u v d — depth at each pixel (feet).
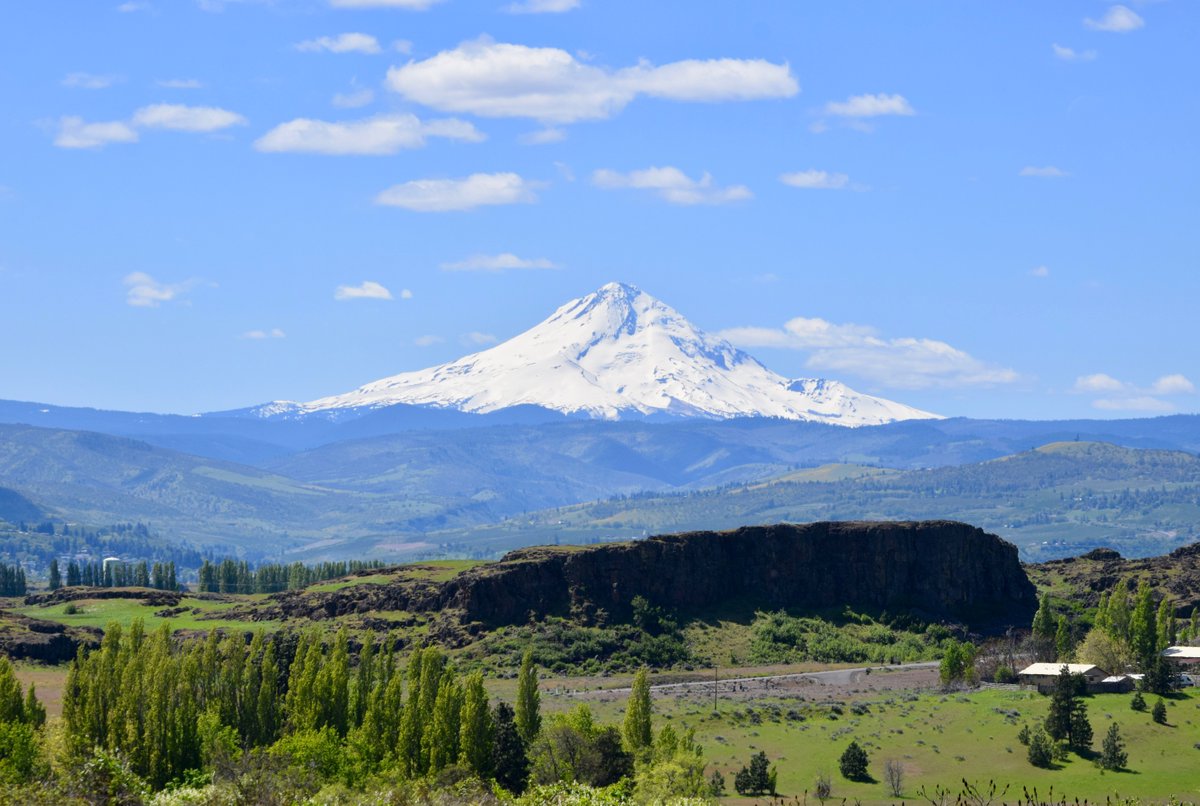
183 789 504.43
